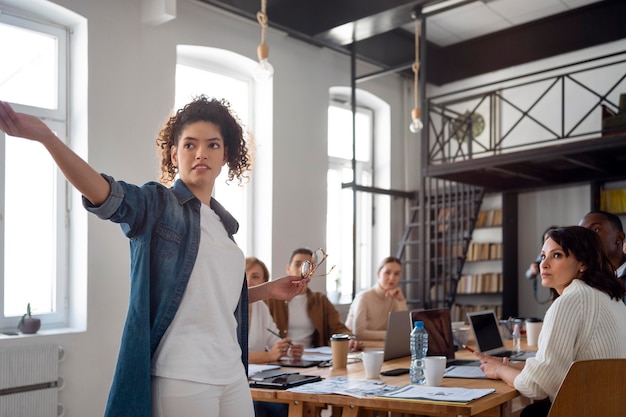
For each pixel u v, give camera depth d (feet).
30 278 15.25
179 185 5.15
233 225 5.54
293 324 14.73
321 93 22.29
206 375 4.79
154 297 4.83
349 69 23.49
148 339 4.70
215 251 5.08
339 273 24.47
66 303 15.60
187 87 19.52
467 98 25.57
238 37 19.51
